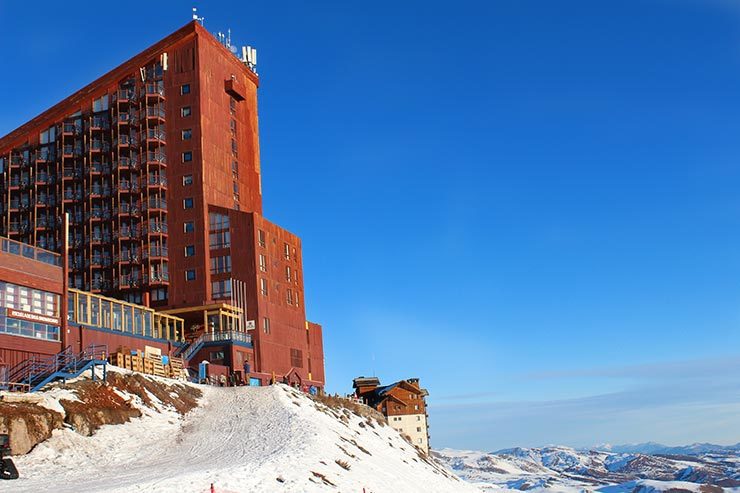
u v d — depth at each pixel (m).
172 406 57.03
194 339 87.19
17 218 107.12
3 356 52.78
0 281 53.50
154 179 99.06
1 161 109.06
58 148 106.06
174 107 101.44
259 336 92.62
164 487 31.42
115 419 49.31
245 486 33.75
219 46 107.75
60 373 51.59
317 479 38.97
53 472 38.56
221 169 103.25
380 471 52.19
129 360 61.53
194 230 97.06
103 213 100.75
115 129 102.06
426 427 140.75
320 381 112.62
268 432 51.41
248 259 95.00
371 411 84.69
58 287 59.50
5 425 40.22
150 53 103.38
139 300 96.88
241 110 112.06
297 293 106.00
